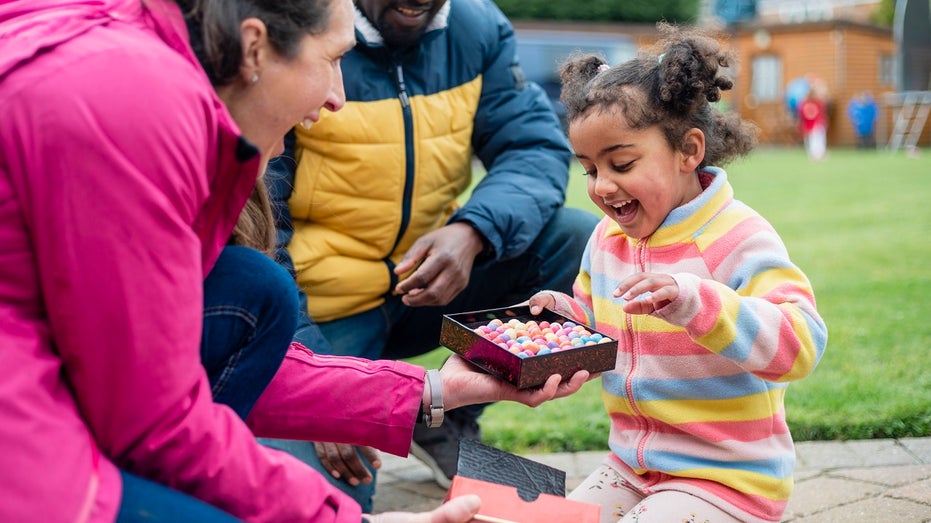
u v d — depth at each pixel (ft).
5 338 4.43
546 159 9.41
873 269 18.53
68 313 4.52
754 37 78.02
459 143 9.28
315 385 6.28
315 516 5.08
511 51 9.64
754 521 6.57
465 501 5.16
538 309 7.50
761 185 38.68
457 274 8.44
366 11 8.46
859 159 55.47
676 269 6.82
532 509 5.37
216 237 5.25
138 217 4.48
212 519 4.71
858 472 8.97
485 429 10.48
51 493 4.30
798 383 11.30
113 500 4.51
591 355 6.29
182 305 4.67
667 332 6.75
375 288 9.15
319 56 5.24
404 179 8.87
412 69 8.84
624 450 7.07
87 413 4.70
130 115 4.48
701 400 6.71
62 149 4.40
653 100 6.50
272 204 8.05
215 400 5.87
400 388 6.32
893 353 12.39
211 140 4.83
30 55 4.53
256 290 5.86
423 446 9.34
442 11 8.71
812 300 6.41
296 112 5.32
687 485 6.61
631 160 6.57
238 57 4.97
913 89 66.90
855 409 10.29
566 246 9.30
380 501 9.11
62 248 4.45
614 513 7.04
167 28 4.91
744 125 7.25
